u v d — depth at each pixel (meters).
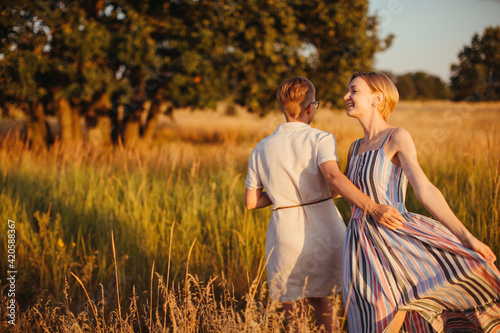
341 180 1.69
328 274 1.88
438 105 32.22
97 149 5.55
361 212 1.75
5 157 5.32
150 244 3.15
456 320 1.69
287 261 1.85
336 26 10.46
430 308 1.58
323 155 1.75
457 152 4.47
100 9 9.92
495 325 1.55
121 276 2.86
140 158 5.48
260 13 9.48
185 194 3.95
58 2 8.73
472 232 2.73
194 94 10.30
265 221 3.36
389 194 1.69
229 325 1.79
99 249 3.16
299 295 1.87
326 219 1.85
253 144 6.09
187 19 10.73
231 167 4.28
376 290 1.62
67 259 2.95
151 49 9.05
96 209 3.79
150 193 4.12
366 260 1.68
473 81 19.89
